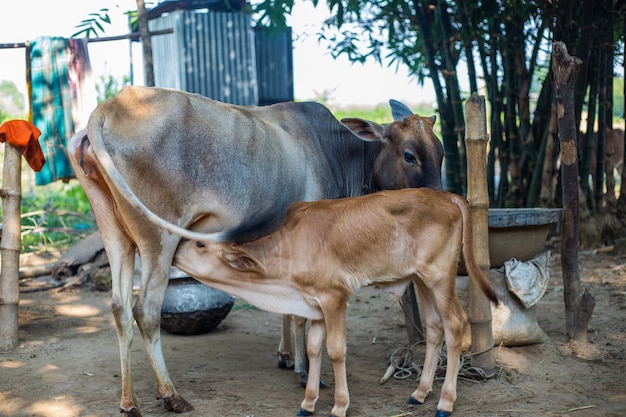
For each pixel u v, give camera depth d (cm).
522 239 500
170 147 405
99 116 391
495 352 502
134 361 532
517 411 417
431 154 531
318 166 504
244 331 644
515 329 507
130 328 412
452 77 825
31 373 503
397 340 596
